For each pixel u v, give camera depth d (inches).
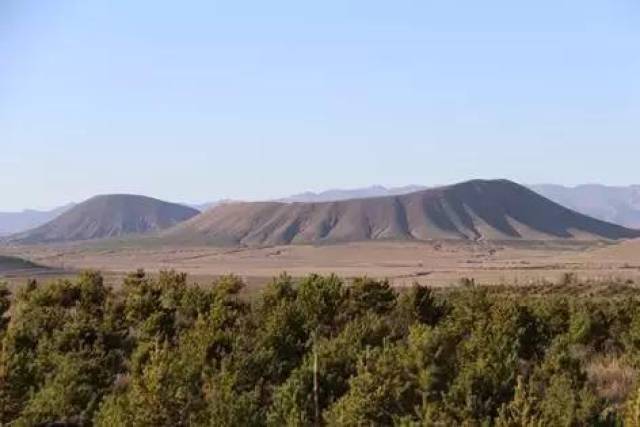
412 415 1145.4
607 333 1958.7
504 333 1681.8
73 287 2603.3
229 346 1549.0
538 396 1079.0
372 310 2158.0
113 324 1985.7
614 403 1233.4
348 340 1521.9
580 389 1163.3
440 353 1235.9
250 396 1206.9
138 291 2420.0
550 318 2037.4
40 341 1701.5
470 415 1079.6
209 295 2299.5
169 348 1528.1
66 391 1285.7
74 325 1817.2
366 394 1144.8
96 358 1555.1
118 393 1314.0
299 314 1868.8
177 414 1152.2
